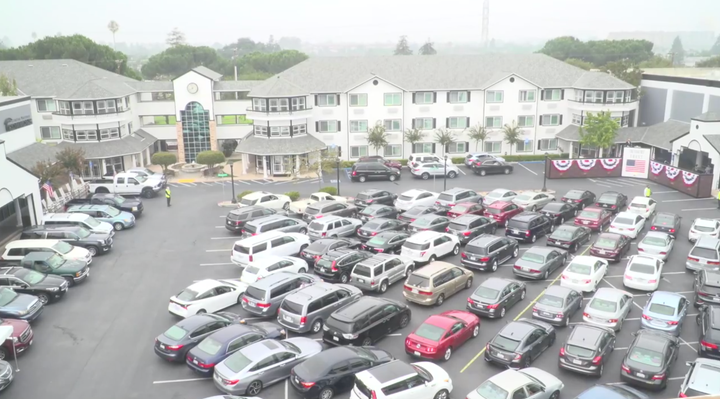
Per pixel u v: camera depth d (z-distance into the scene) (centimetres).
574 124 6712
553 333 2394
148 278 3288
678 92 6338
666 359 2064
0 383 2070
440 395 1978
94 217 4191
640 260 3052
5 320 2433
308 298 2553
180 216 4612
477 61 7062
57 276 3031
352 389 2002
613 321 2478
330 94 6462
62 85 6419
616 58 14712
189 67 14900
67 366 2314
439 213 4231
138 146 6206
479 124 6688
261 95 6084
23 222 4119
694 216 4412
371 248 3500
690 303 2875
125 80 7181
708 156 5216
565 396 2030
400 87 6494
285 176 6122
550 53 15750
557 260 3256
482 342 2464
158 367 2308
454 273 2950
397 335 2550
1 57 9900
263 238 3403
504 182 5638
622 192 5181
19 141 4984
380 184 5669
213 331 2394
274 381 2127
